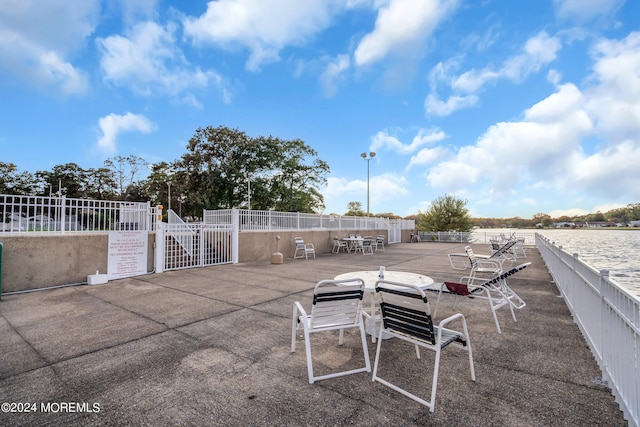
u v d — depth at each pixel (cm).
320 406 221
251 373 275
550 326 398
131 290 628
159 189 4019
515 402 225
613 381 232
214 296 574
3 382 261
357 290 286
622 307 221
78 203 707
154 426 200
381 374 270
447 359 300
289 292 606
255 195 3080
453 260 1149
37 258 640
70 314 463
